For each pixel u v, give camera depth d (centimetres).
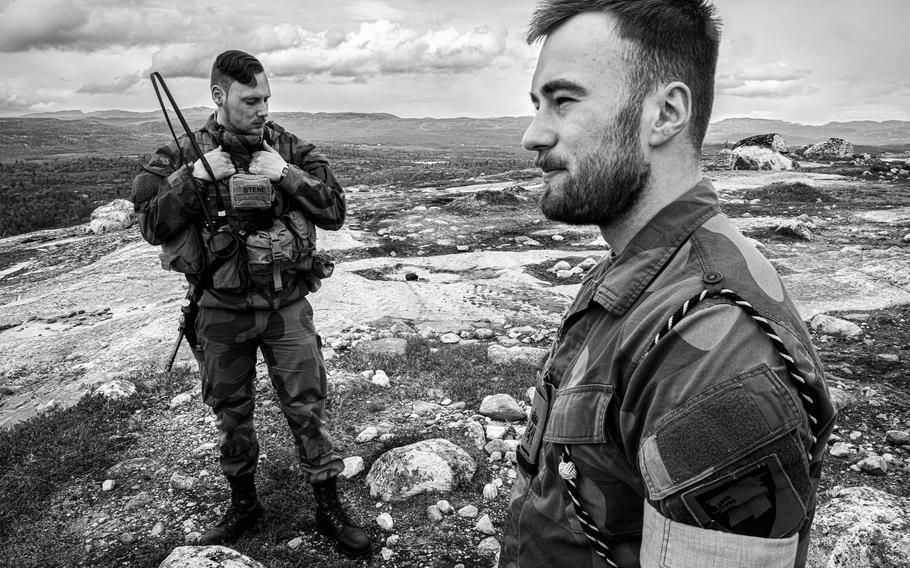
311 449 319
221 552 278
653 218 106
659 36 99
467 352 581
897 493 362
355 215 1397
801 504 83
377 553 323
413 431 443
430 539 333
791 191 1548
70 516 366
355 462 394
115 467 412
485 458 408
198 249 294
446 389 507
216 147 303
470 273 892
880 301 707
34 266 1195
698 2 102
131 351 617
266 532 339
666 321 93
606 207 106
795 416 83
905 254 900
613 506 102
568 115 105
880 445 413
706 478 82
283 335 308
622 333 100
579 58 103
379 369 545
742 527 81
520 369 535
